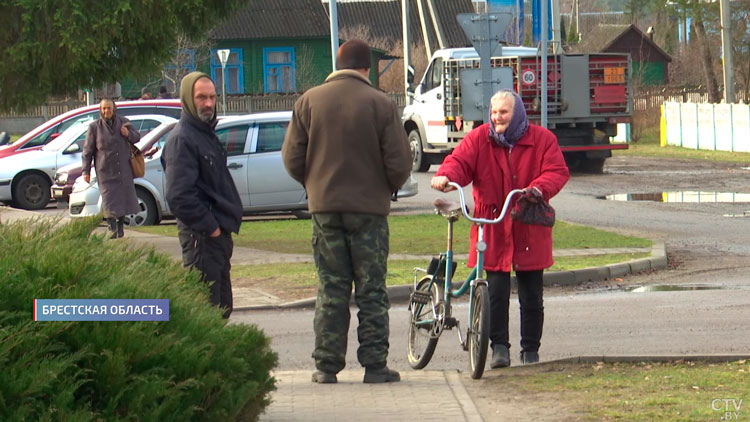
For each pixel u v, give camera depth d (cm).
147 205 4603
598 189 5944
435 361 2083
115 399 1030
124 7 3419
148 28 3534
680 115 9900
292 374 1838
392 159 1698
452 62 6800
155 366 1092
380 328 1733
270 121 4691
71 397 994
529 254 1892
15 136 13300
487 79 3622
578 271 3098
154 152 4647
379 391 1650
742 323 2369
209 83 1766
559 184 1861
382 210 1714
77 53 3409
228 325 1267
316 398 1594
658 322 2409
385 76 15538
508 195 1827
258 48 15912
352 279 1745
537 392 1666
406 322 2516
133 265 1254
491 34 3616
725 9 9381
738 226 4281
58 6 3409
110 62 3625
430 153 7394
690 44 17900
